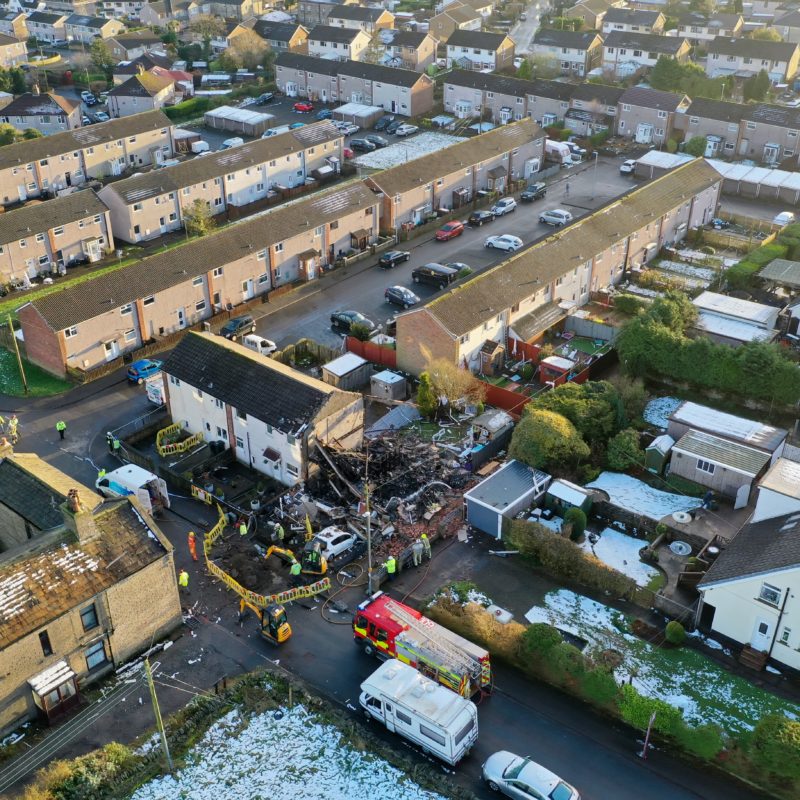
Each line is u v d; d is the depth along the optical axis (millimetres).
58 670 40656
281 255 82875
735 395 64500
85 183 111375
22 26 195375
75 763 37594
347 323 75875
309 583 48844
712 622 44812
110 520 43969
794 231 90938
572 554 48000
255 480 57969
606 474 57312
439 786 37062
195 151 122750
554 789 35438
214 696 41906
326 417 55062
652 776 37625
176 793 37781
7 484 48219
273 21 180375
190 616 46875
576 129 126875
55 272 88625
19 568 40781
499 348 68938
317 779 38156
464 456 58688
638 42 155000
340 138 113188
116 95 138125
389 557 49688
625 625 45688
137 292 72438
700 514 53062
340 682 42781
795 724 36656
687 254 89188
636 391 63312
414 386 68688
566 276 75688
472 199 103125
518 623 45594
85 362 70750
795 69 150625
